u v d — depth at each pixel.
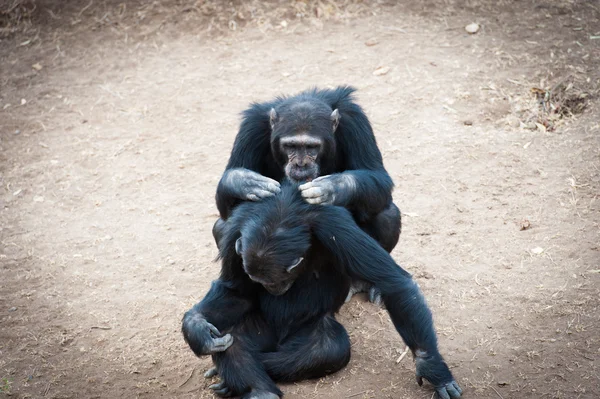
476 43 20.33
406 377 10.59
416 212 14.65
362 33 21.31
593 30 20.20
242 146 12.12
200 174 16.66
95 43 22.17
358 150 12.02
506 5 21.81
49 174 16.98
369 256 9.96
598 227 13.55
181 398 10.56
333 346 10.43
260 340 10.89
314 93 12.43
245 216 10.20
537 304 11.87
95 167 17.16
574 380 10.26
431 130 17.25
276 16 22.28
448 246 13.62
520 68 19.08
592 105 17.31
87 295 13.09
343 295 11.24
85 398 10.67
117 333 12.08
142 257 14.09
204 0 22.89
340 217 10.10
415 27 21.36
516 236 13.66
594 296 11.88
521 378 10.39
